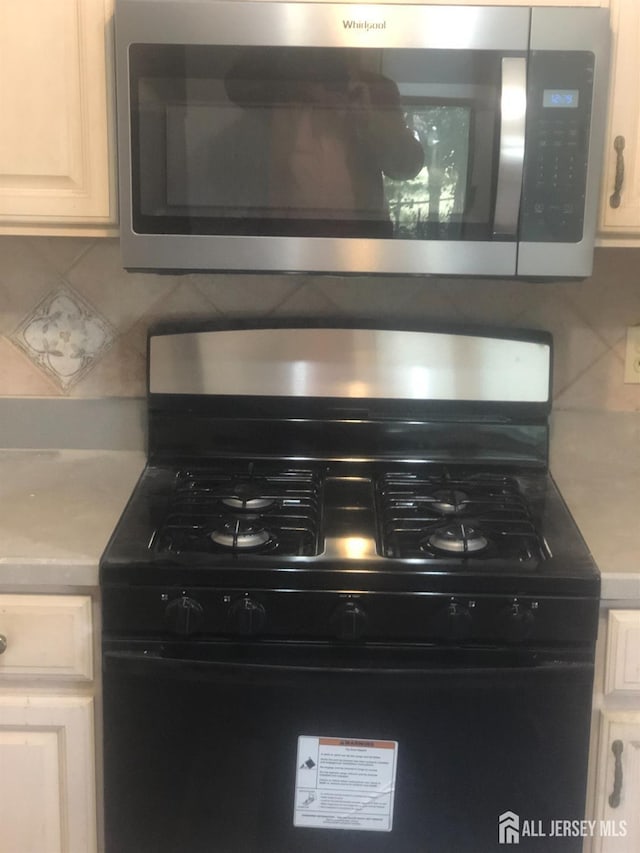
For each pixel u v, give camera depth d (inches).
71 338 69.6
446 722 51.0
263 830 52.6
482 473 67.4
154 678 50.9
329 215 54.3
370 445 67.6
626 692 52.0
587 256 54.7
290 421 67.3
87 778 53.4
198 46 52.3
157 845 53.1
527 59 52.1
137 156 53.7
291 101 53.0
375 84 52.6
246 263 54.9
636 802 53.2
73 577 50.7
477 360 66.5
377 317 68.7
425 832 52.4
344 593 50.0
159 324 68.2
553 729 51.0
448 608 49.6
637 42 53.8
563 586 49.7
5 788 53.7
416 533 55.5
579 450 70.5
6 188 56.6
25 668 52.1
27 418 70.4
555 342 69.2
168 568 50.0
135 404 69.9
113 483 64.2
